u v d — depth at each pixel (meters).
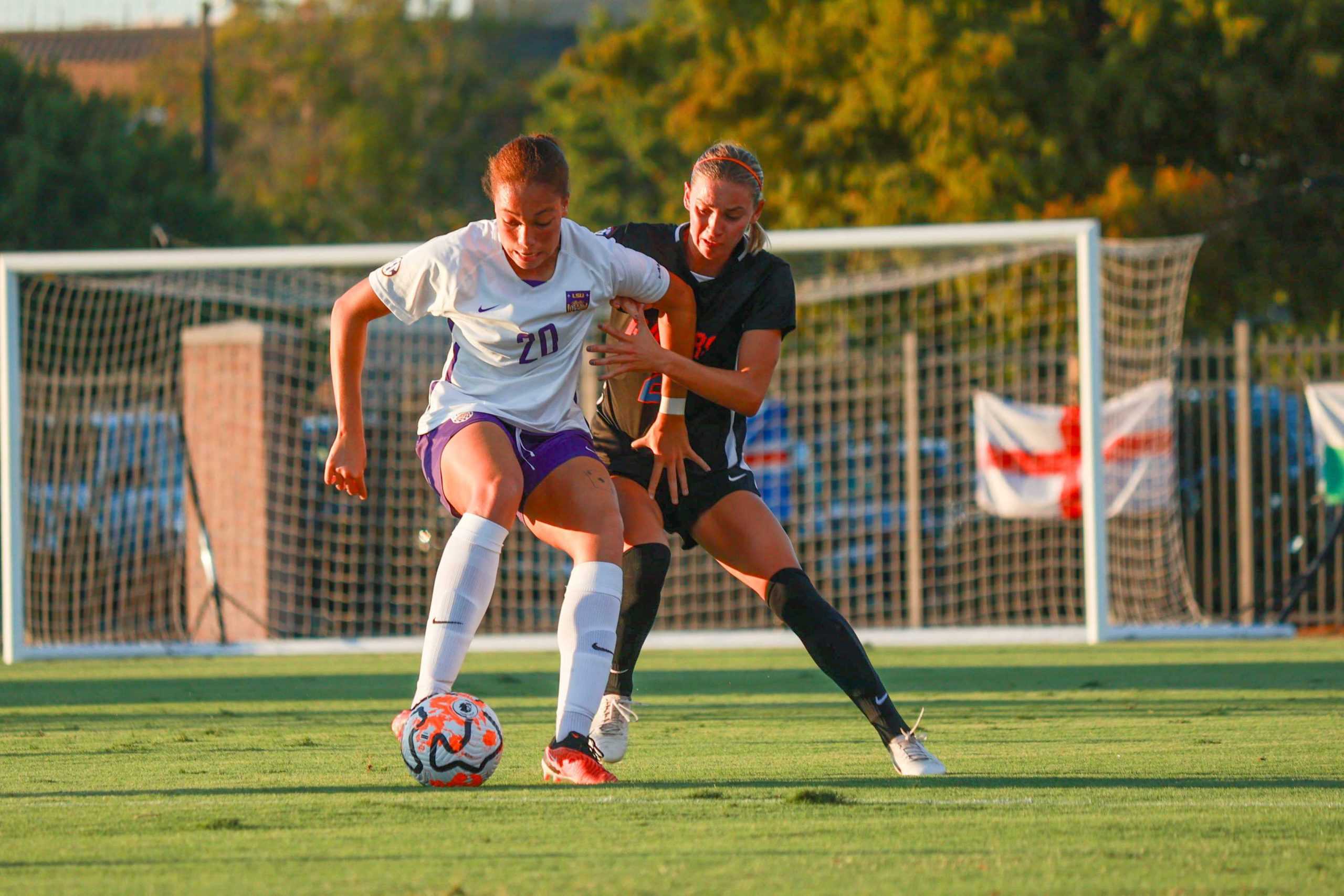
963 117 58.94
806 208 65.19
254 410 43.62
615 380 15.01
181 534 44.06
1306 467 46.66
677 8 108.38
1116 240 57.44
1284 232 60.22
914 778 13.35
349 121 158.88
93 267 38.03
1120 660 30.81
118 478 44.12
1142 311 44.53
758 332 14.49
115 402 46.03
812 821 10.80
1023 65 59.62
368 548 45.47
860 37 63.12
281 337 44.62
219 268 38.34
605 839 10.13
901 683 26.08
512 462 13.46
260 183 157.50
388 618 44.91
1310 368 53.72
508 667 32.00
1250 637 37.84
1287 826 10.55
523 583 45.88
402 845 9.98
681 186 113.38
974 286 56.81
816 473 50.12
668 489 14.98
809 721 19.64
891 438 47.53
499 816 11.16
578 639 13.29
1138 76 58.72
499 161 12.72
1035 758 14.94
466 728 12.87
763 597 14.45
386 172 159.12
